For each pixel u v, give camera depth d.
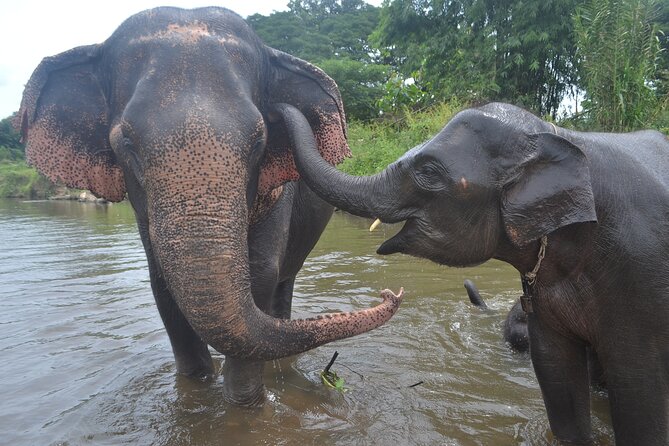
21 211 22.42
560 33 14.12
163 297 3.42
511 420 3.15
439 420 3.15
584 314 2.61
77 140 2.95
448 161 2.43
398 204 2.56
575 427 2.87
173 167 2.27
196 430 3.04
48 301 5.73
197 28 2.57
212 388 3.57
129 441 2.93
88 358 4.07
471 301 5.27
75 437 2.96
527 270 2.68
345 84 24.75
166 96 2.37
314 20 43.34
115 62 2.71
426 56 17.44
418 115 16.11
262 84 2.90
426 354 4.15
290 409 3.30
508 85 15.30
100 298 5.82
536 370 2.89
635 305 2.46
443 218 2.49
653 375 2.48
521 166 2.43
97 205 26.91
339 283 6.29
